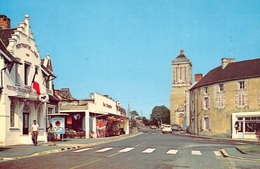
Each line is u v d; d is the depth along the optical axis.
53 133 26.83
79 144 26.19
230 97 48.03
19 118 24.84
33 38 28.08
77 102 39.66
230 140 40.69
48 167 12.62
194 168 13.19
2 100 22.52
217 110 50.12
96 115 43.12
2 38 25.61
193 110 58.91
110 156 17.30
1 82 22.30
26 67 27.09
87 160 15.24
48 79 31.58
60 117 26.83
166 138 41.12
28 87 26.42
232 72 49.47
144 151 20.75
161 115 138.88
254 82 45.19
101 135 44.72
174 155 18.45
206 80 54.66
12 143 23.52
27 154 17.33
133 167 12.96
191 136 51.62
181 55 130.50
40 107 29.75
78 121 40.28
